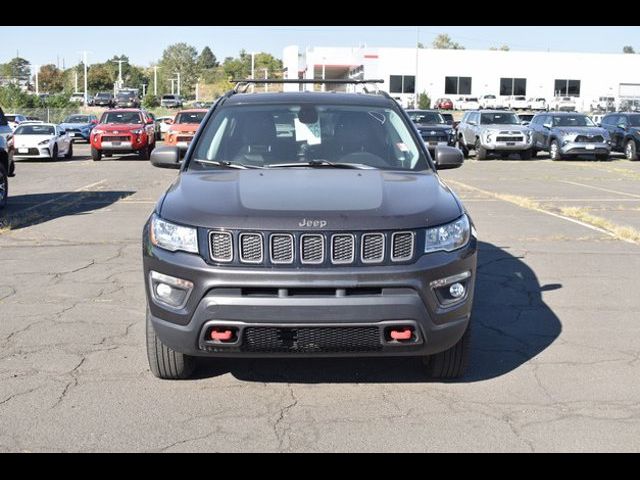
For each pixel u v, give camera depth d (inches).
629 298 271.1
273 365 197.9
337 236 160.2
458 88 2682.1
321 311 157.6
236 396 177.9
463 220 174.4
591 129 1079.6
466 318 170.4
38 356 204.5
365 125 220.1
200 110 1103.6
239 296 159.2
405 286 160.4
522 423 163.3
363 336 161.9
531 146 1110.4
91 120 1643.7
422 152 214.2
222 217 163.0
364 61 2536.9
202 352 165.8
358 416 166.9
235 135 215.2
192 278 161.6
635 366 199.9
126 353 207.6
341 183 184.1
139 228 422.9
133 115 1119.0
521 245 370.0
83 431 158.4
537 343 219.3
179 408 170.6
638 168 934.4
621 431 159.5
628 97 2605.8
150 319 172.7
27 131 1073.5
